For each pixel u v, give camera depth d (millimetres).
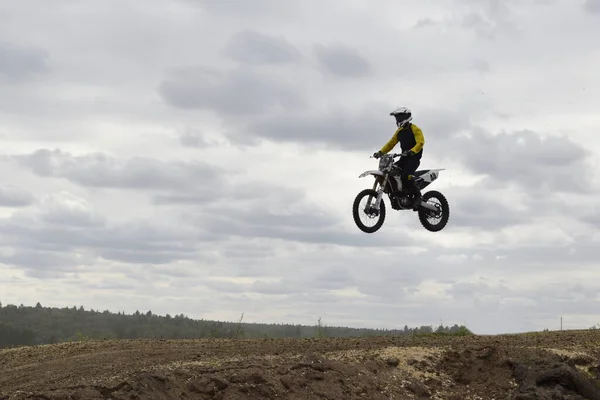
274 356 14570
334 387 12789
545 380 14023
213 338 19125
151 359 14922
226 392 11984
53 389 11453
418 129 17578
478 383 14195
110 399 11203
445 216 18219
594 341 16578
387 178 17156
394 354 14656
